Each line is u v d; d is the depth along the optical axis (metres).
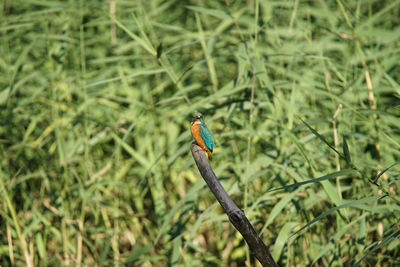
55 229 11.02
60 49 12.55
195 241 11.79
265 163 9.20
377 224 9.62
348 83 10.14
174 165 12.00
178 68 13.03
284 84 9.77
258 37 11.29
